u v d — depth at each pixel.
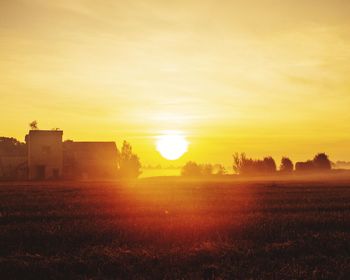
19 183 68.00
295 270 12.69
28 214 24.12
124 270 12.93
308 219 21.58
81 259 14.03
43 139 92.44
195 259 13.93
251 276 12.28
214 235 17.73
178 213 24.67
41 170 92.06
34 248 15.81
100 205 29.17
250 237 17.62
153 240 16.89
